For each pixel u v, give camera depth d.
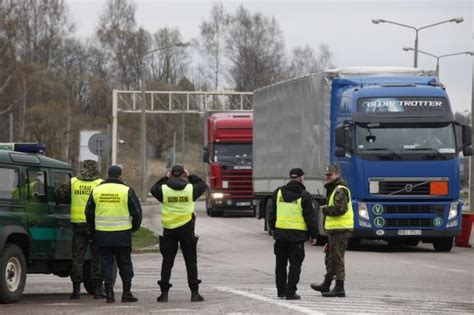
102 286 38.38
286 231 35.81
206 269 51.97
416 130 62.03
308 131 70.44
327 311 32.06
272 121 81.62
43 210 37.69
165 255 36.19
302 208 35.81
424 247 69.50
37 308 33.59
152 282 45.19
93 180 38.16
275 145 80.31
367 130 61.72
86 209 36.12
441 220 62.19
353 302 35.12
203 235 83.00
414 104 62.12
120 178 36.56
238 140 114.38
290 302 34.94
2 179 35.47
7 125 181.12
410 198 61.72
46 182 38.12
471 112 84.31
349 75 67.12
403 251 65.12
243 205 113.69
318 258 58.16
